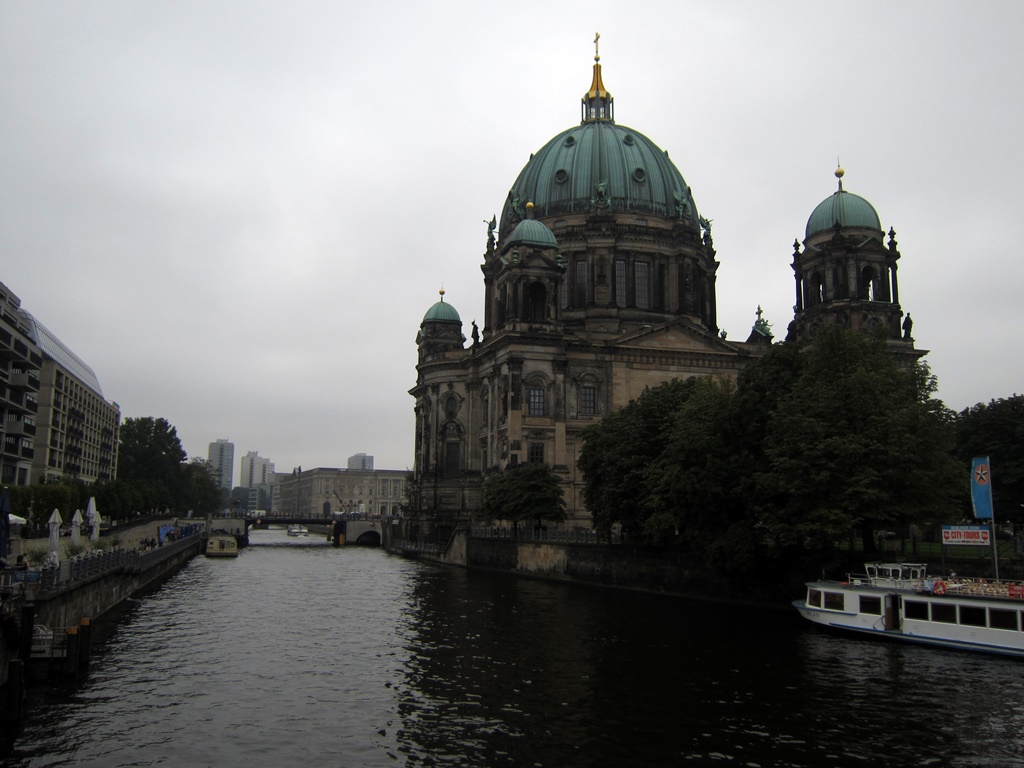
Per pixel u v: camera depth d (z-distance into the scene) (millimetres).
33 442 135875
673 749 32125
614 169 145375
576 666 46188
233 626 61000
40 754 31438
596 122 153625
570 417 124438
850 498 60031
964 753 31719
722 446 71562
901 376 65312
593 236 139250
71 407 156750
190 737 33562
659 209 145500
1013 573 60562
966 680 42375
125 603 74750
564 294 139875
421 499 151875
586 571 92875
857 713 36688
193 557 149000
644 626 60000
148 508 172000
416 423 169750
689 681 42469
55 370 143250
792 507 62125
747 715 36375
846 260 125562
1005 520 89688
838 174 132000
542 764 30547
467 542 122812
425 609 70625
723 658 47969
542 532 105875
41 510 92875
